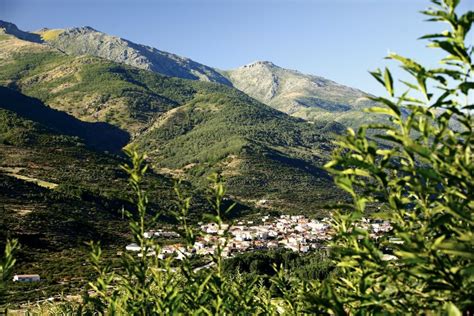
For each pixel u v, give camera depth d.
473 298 1.51
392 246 1.68
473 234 1.42
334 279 2.29
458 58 1.67
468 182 1.52
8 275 2.37
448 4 1.67
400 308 1.68
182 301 2.66
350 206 1.74
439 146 1.73
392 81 1.74
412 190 1.77
